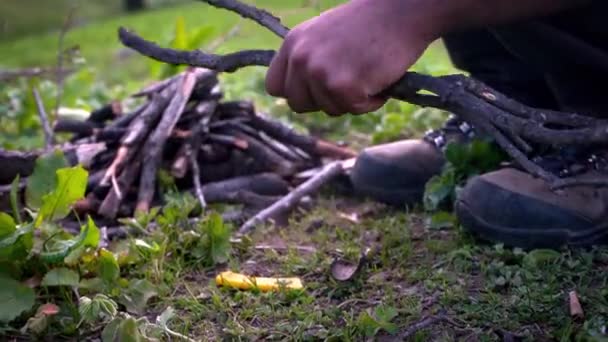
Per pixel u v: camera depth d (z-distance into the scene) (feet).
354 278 6.27
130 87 13.09
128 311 6.04
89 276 6.26
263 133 8.87
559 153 6.77
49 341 5.73
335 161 8.70
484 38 7.59
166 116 8.12
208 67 4.77
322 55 4.30
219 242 6.84
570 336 5.25
